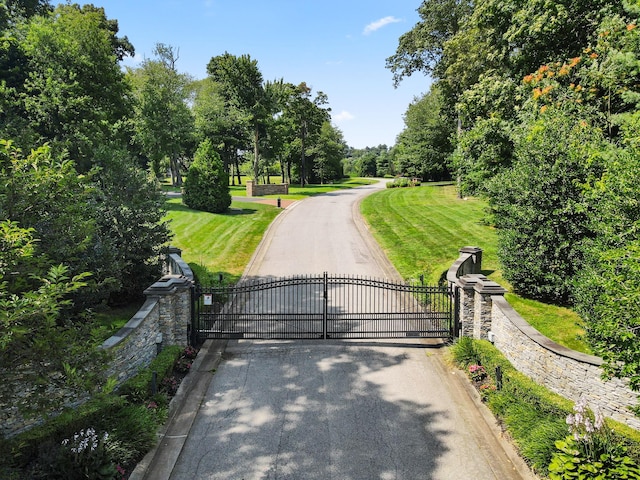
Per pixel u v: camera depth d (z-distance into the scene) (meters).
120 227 12.91
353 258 19.30
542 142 12.37
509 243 13.10
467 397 9.16
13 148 6.58
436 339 11.89
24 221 6.50
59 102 19.73
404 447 7.62
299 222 27.45
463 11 31.12
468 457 7.37
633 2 11.95
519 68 20.20
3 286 4.90
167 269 15.65
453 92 31.95
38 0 22.14
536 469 6.90
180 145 47.06
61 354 5.57
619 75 13.30
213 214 28.80
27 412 5.45
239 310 13.59
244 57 42.44
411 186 47.53
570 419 6.62
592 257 9.25
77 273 8.88
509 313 10.00
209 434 7.94
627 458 6.33
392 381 9.77
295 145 57.12
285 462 7.23
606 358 6.15
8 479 5.54
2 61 20.14
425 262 17.80
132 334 9.09
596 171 11.26
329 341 11.75
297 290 15.48
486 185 16.52
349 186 57.06
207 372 10.15
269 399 9.06
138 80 45.06
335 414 8.55
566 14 16.55
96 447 6.57
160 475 6.92
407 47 34.44
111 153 13.44
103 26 40.81
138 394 8.45
